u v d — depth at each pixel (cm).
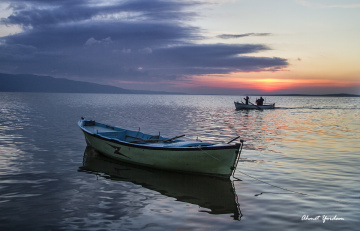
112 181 1097
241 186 1045
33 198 894
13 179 1084
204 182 1098
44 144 1777
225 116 4212
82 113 4356
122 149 1383
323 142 1975
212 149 1118
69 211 799
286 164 1350
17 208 813
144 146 1284
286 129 2703
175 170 1238
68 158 1444
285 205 863
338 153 1602
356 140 2069
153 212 804
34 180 1079
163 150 1227
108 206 842
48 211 796
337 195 945
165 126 2817
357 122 3422
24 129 2409
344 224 738
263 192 980
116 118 3641
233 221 751
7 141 1845
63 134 2175
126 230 693
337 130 2653
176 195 949
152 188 1020
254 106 5919
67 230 689
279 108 6638
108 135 1647
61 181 1077
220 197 930
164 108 6353
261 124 3138
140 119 3544
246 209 833
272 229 707
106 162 1402
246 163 1368
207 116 4178
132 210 816
